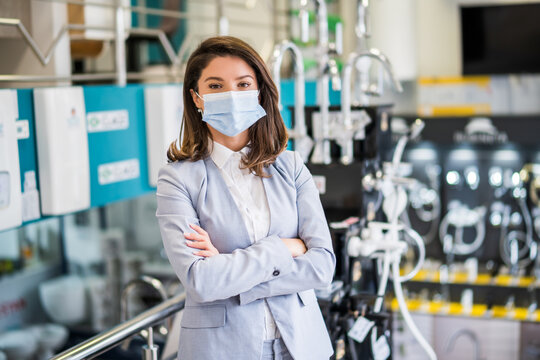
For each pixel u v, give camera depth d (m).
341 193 2.43
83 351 1.84
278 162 1.78
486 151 4.79
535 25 4.82
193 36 4.18
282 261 1.62
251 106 1.68
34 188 2.62
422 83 4.99
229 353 1.60
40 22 3.13
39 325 4.34
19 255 4.36
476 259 4.87
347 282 2.39
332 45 2.49
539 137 4.61
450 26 4.99
